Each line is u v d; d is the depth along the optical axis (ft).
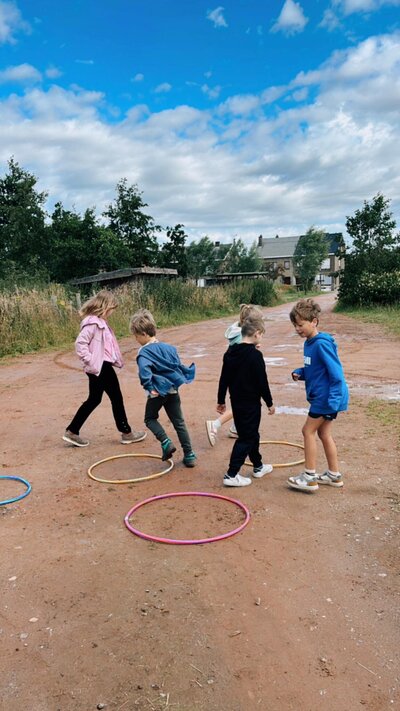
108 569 10.87
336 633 8.79
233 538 12.05
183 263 143.02
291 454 17.90
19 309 50.14
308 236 247.29
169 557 11.28
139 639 8.72
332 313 82.23
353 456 17.24
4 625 9.16
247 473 16.28
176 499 14.39
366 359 36.65
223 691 7.61
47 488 15.49
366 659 8.20
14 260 112.78
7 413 25.00
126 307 69.67
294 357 39.58
